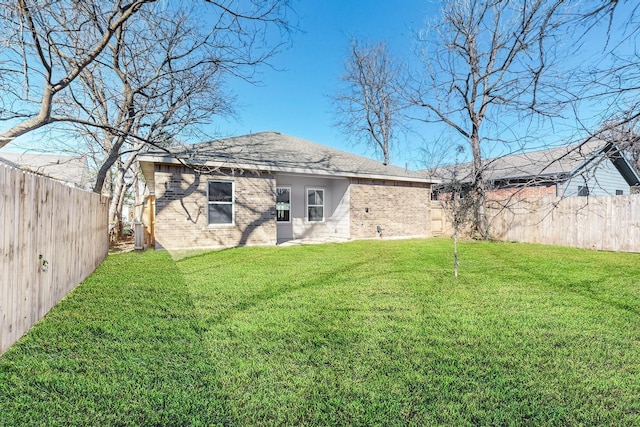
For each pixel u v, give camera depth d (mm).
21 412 2129
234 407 2205
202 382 2510
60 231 4633
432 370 2709
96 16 6746
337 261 8398
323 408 2205
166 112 10508
